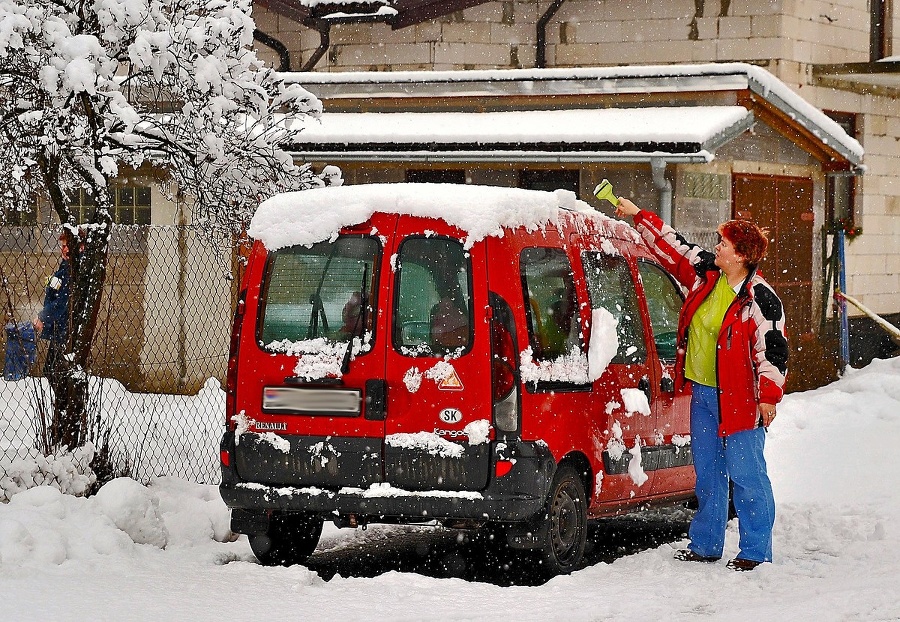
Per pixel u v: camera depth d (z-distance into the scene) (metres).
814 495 10.32
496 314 7.03
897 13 20.20
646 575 7.19
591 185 15.35
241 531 7.56
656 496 8.33
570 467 7.40
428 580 6.86
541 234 7.46
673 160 14.27
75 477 8.39
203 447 11.74
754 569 7.32
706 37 18.94
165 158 10.29
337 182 11.02
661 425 8.31
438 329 7.10
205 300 15.62
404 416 7.09
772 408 7.44
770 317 7.48
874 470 11.50
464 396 7.00
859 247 20.08
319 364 7.25
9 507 7.42
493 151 14.89
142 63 9.17
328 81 16.53
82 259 9.09
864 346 20.09
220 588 6.59
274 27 20.19
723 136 14.70
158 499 8.22
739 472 7.51
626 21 19.30
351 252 7.32
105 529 7.35
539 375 7.11
